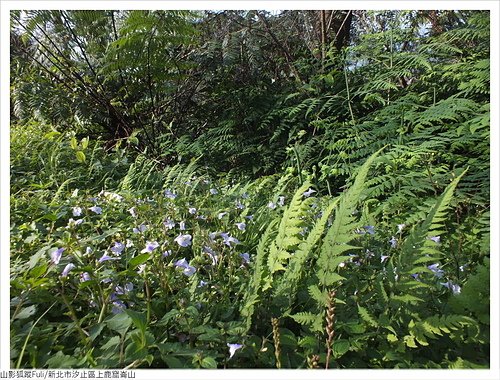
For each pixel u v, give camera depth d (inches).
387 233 87.8
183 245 68.0
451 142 131.2
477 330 52.2
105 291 59.0
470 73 141.3
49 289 63.5
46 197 121.2
